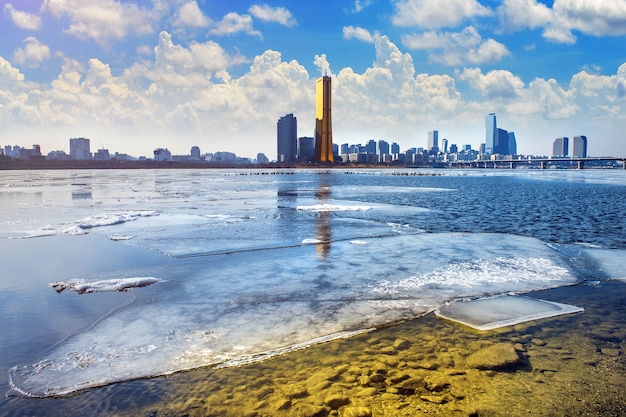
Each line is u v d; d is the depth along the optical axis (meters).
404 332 6.77
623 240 15.94
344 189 52.66
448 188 55.22
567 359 5.72
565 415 4.41
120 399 4.87
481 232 17.91
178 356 5.98
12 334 6.82
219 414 4.50
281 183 72.06
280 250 13.69
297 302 8.37
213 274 10.61
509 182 75.50
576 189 52.47
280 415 4.44
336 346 6.25
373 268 11.16
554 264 11.54
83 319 7.52
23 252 13.51
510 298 8.55
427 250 13.55
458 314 7.60
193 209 27.19
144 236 16.41
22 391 5.09
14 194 42.81
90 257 12.72
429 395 4.80
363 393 4.86
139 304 8.32
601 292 9.00
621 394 4.81
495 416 4.38
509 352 5.84
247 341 6.48
